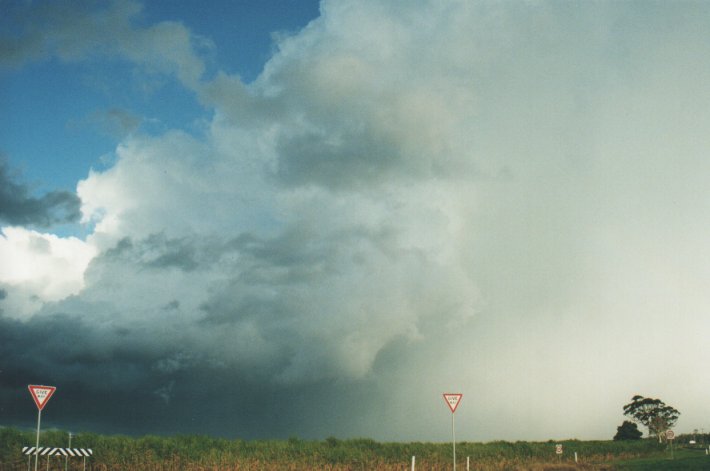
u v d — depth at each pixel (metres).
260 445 43.09
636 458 70.00
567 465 49.06
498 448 60.59
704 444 124.25
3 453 33.16
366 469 42.84
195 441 40.56
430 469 45.38
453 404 32.72
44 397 28.25
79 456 34.66
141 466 36.62
